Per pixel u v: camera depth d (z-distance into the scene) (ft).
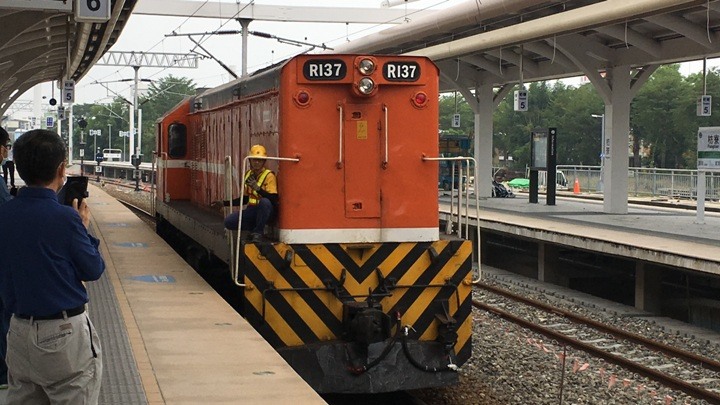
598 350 35.45
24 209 14.88
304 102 28.94
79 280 15.23
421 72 29.71
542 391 29.86
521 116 246.27
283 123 28.99
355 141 29.35
